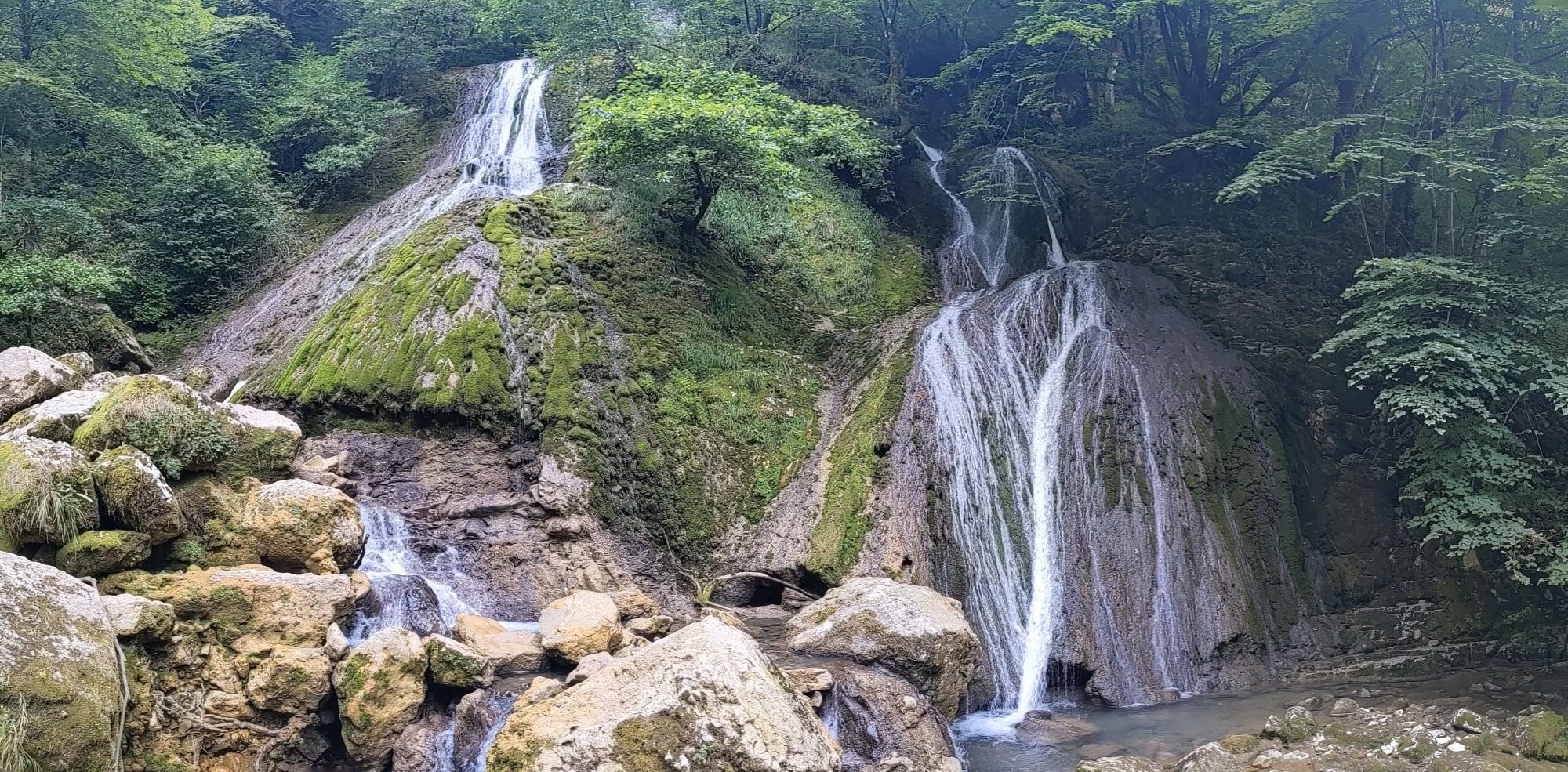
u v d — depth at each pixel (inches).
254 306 732.7
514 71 992.9
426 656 349.7
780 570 507.8
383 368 538.9
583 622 385.1
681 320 636.1
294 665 331.3
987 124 1005.2
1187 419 593.9
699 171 674.8
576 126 796.6
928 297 770.2
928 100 1113.4
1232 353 662.5
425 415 522.0
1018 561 523.2
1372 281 597.3
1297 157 743.1
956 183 949.8
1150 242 814.5
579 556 476.4
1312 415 660.1
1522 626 536.7
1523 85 697.0
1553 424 607.8
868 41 1101.7
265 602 345.4
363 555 432.5
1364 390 677.9
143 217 764.6
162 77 860.0
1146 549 533.0
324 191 886.4
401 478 507.2
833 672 381.7
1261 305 730.2
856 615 414.9
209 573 347.9
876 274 773.9
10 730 242.5
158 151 800.9
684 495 543.2
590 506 497.0
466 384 525.3
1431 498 568.1
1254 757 382.3
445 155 927.0
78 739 256.8
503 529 485.4
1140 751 403.5
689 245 697.0
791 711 300.2
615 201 708.7
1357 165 816.9
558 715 292.5
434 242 621.6
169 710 310.3
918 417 561.0
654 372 592.1
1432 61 728.3
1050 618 505.4
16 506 322.0
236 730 320.5
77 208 697.6
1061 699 485.4
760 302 700.7
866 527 509.4
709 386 607.2
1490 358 536.4
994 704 472.1
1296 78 890.7
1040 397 609.3
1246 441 601.3
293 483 409.1
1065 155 991.6
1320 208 860.0
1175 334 664.4
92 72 813.2
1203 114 940.0
